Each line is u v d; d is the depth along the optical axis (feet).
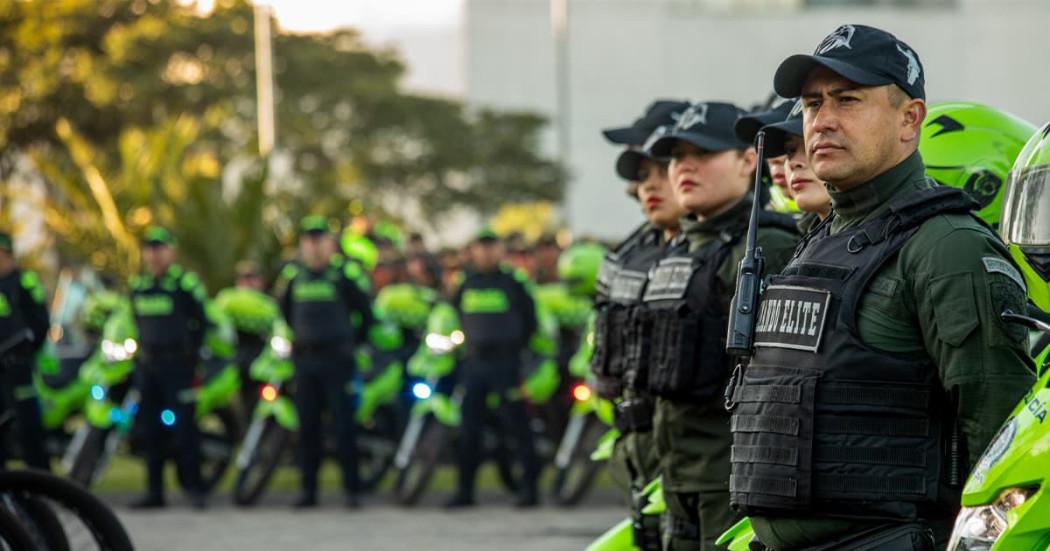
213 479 99.35
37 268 180.96
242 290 106.42
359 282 93.76
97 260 159.43
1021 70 384.47
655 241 46.75
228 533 82.48
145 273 95.71
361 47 317.63
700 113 41.39
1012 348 27.66
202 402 99.14
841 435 28.55
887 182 29.25
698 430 40.45
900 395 28.37
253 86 288.51
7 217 191.11
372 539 79.30
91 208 162.61
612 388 45.88
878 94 29.04
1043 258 29.04
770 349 29.68
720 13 391.04
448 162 312.91
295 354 93.35
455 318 95.86
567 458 92.53
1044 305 31.94
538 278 109.60
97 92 272.31
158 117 279.49
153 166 161.68
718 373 40.06
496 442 97.35
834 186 29.68
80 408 99.71
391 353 102.01
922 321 28.25
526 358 97.66
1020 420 25.91
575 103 389.60
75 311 120.57
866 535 28.60
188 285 94.89
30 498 47.93
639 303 44.16
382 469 101.55
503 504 95.50
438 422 95.20
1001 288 27.78
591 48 390.42
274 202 170.71
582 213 388.37
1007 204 29.76
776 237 40.24
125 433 97.50
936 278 27.96
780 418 29.04
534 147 329.11
